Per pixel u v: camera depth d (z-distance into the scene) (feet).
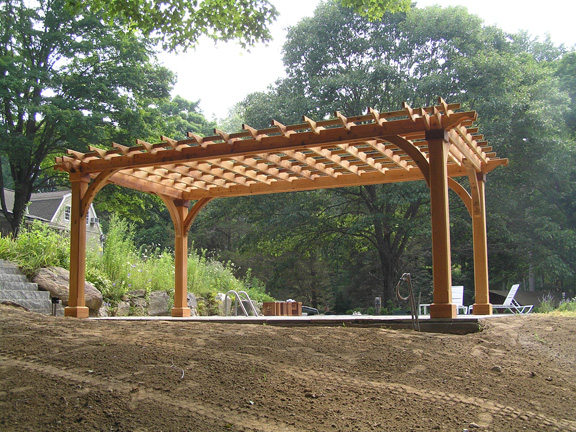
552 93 59.26
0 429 8.39
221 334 15.53
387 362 13.24
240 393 10.61
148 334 15.20
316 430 9.25
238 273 82.99
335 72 63.36
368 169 27.81
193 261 43.62
